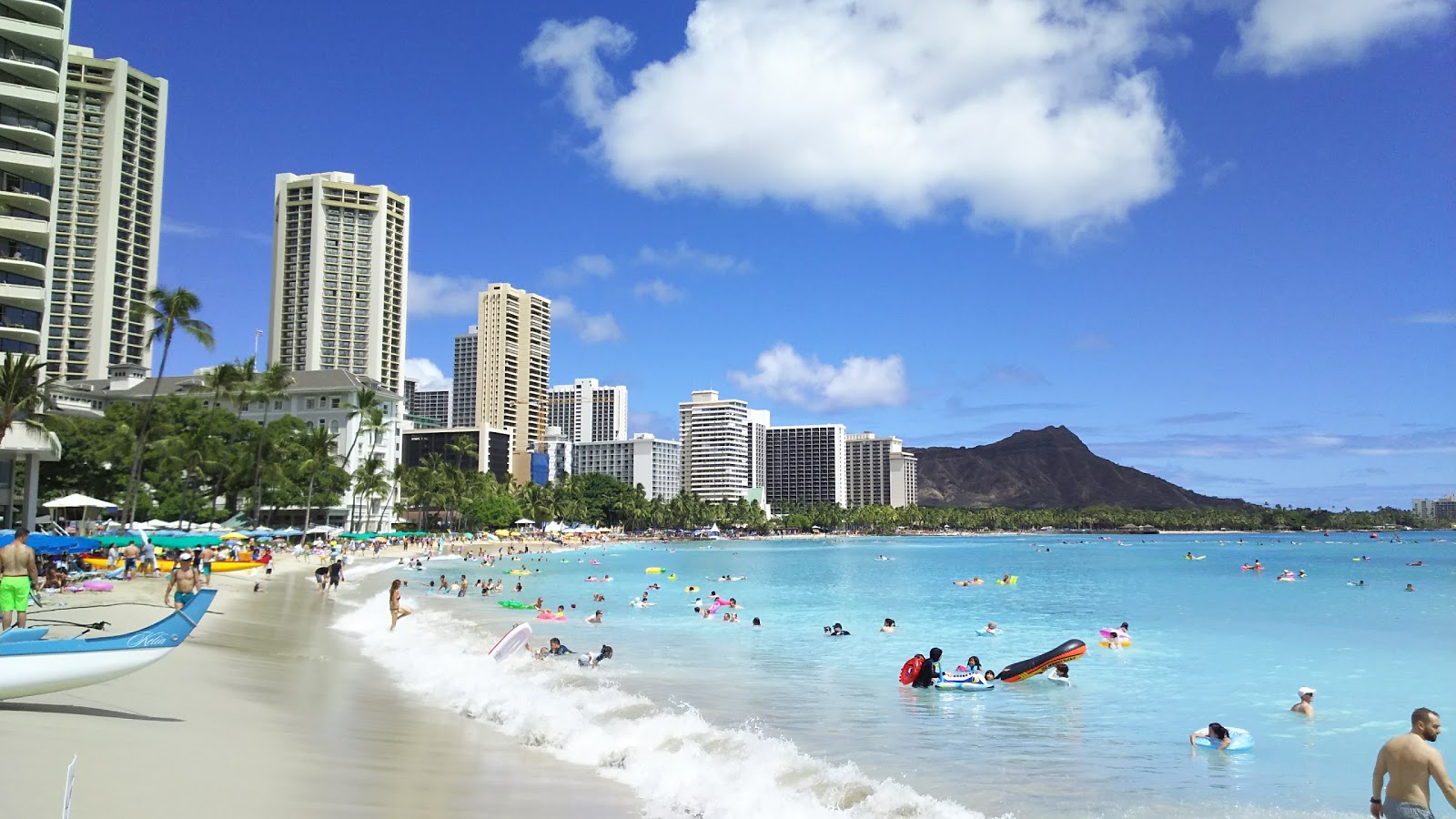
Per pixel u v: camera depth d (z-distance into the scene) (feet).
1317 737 61.87
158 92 526.16
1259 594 208.44
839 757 53.42
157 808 30.50
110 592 125.29
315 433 357.82
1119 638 114.93
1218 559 444.55
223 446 312.29
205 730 44.96
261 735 45.42
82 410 285.23
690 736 54.19
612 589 218.59
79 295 490.08
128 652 46.44
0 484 195.52
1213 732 58.29
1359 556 479.41
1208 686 82.89
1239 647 112.78
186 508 303.48
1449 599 192.44
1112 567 358.23
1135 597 199.41
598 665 89.45
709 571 322.96
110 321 494.18
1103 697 76.48
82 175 493.77
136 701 51.03
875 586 236.43
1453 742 62.59
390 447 489.67
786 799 41.06
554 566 343.46
